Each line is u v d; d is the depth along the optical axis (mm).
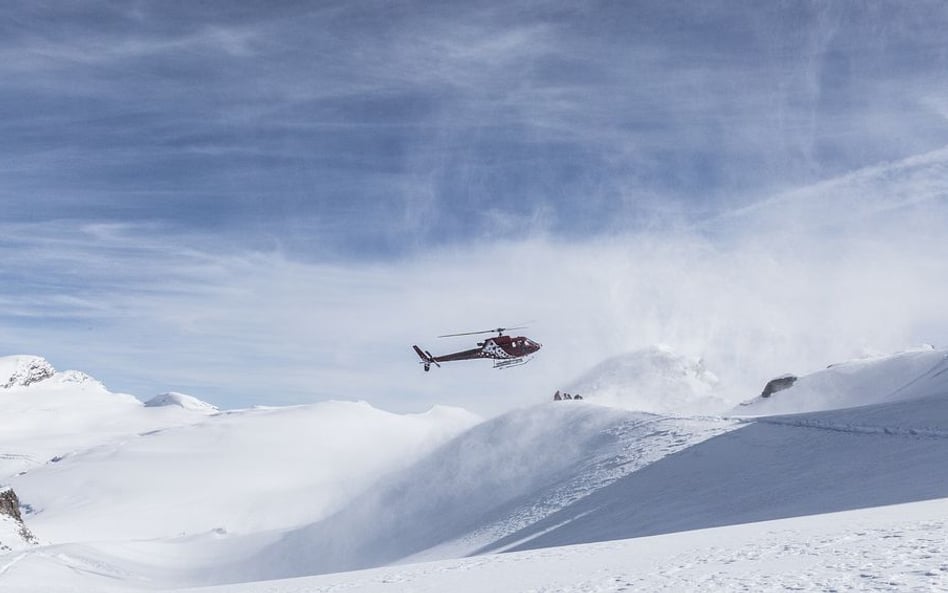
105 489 160000
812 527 14992
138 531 125250
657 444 58719
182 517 133625
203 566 78188
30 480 172375
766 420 54938
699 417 66750
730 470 43625
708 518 32406
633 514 40312
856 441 41156
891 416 44562
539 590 11367
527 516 52062
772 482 36812
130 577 64000
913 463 31688
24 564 53625
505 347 58125
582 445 71688
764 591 8242
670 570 11430
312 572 69625
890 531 11859
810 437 45312
